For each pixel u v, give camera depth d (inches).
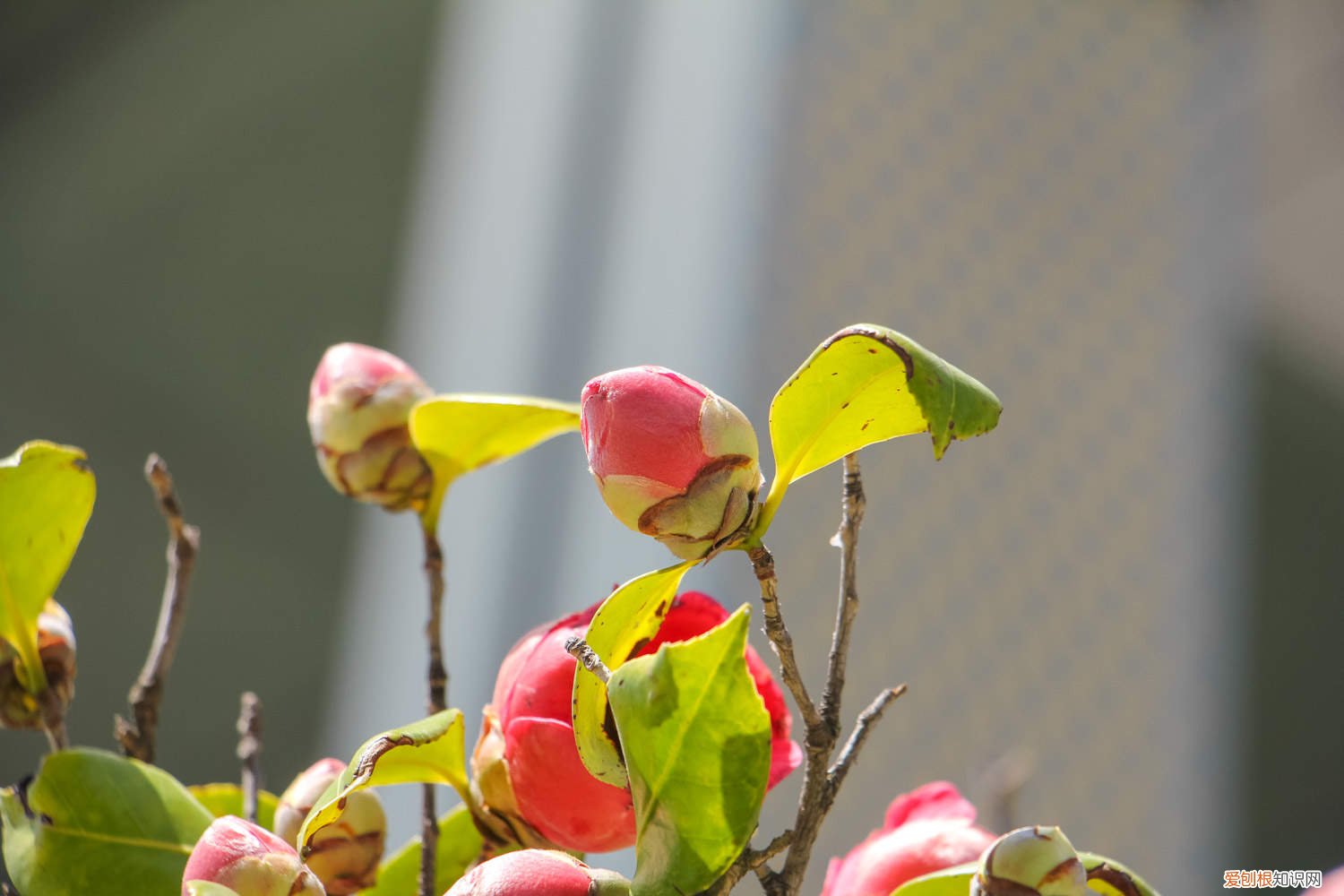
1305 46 160.1
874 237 127.3
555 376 119.3
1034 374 139.9
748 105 123.5
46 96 149.4
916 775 122.8
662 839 40.8
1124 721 137.6
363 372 45.4
